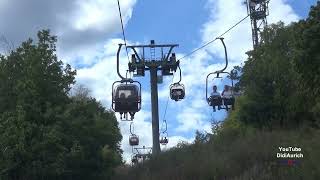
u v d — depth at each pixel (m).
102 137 52.41
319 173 32.88
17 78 40.81
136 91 32.50
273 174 37.91
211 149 53.34
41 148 37.84
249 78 52.44
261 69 51.62
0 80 40.34
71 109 42.59
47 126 38.94
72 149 40.41
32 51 41.16
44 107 40.19
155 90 50.47
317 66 34.16
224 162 46.50
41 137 38.09
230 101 35.66
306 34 33.69
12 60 41.25
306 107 46.47
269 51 52.47
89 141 46.34
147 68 48.75
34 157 37.91
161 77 49.22
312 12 33.84
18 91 39.62
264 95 51.56
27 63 40.62
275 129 49.72
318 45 33.53
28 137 37.91
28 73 40.34
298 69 35.50
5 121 38.06
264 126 50.97
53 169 38.53
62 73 42.06
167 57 47.78
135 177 59.47
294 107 47.66
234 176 43.69
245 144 46.53
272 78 50.88
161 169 56.97
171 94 39.62
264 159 41.88
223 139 55.03
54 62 41.69
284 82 49.91
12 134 37.41
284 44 51.88
